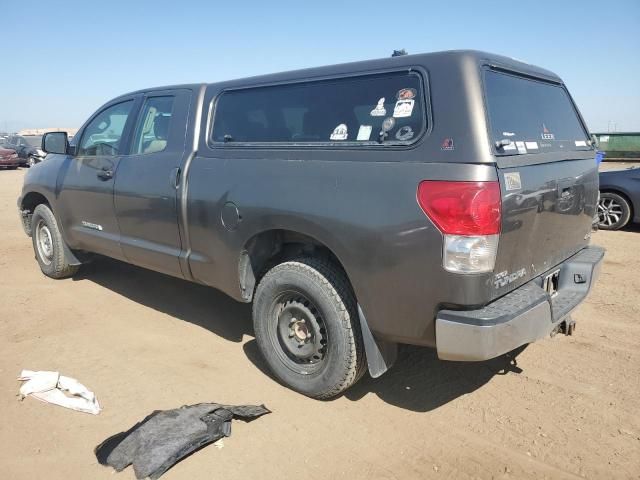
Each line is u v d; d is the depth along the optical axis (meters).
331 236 3.12
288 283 3.43
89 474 2.79
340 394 3.60
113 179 4.75
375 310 3.04
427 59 2.99
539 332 2.99
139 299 5.43
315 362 3.48
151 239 4.47
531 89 3.61
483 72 2.96
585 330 4.60
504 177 2.76
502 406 3.46
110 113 5.08
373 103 3.16
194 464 2.87
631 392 3.59
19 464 2.88
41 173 5.83
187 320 4.89
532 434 3.16
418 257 2.81
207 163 3.93
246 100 3.87
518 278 3.06
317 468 2.87
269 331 3.64
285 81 3.65
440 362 4.06
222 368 3.96
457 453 2.99
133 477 2.76
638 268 6.51
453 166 2.73
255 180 3.54
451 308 2.80
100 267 6.52
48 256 6.02
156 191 4.27
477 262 2.69
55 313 5.02
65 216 5.51
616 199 8.87
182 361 4.07
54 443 3.05
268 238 3.65
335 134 3.29
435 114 2.86
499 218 2.71
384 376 3.86
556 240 3.47
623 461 2.91
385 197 2.90
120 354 4.18
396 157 2.94
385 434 3.17
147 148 4.56
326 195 3.14
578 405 3.45
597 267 3.77
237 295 3.85
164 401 3.50
